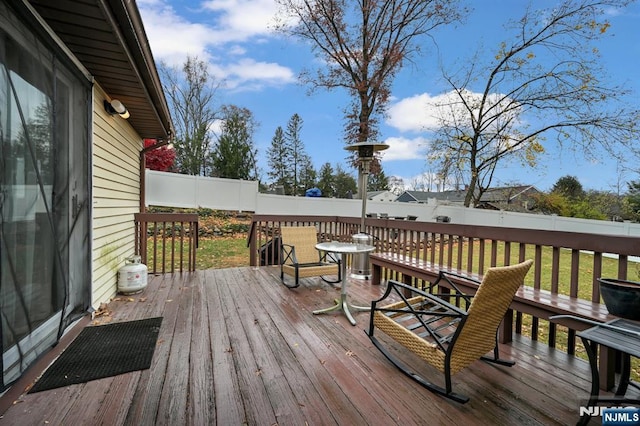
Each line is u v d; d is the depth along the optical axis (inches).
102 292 142.9
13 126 76.2
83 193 120.6
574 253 101.2
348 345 105.3
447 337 84.5
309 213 550.9
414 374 86.4
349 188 1171.3
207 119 860.6
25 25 80.7
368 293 168.9
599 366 82.4
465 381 84.9
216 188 506.6
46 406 72.0
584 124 415.8
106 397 75.7
